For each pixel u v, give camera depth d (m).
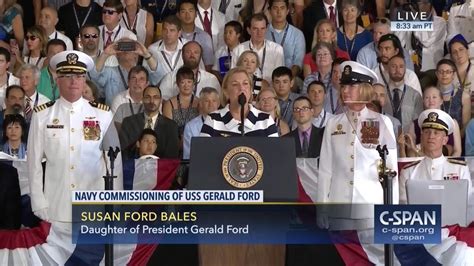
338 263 8.66
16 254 8.70
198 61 12.48
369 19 13.70
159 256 8.68
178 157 10.61
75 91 9.04
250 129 8.62
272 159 7.88
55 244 8.72
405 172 9.25
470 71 12.67
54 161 8.99
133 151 10.13
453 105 12.28
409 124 12.07
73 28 13.85
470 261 8.54
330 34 13.11
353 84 8.99
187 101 11.88
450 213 8.68
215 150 7.90
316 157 9.77
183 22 13.43
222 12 14.15
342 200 8.88
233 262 8.84
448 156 10.02
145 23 13.80
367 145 8.89
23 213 9.07
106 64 12.55
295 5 13.98
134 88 11.64
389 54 12.60
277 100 11.33
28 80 11.79
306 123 10.40
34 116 9.05
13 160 9.09
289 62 13.38
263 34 13.03
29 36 13.06
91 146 9.03
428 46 13.53
